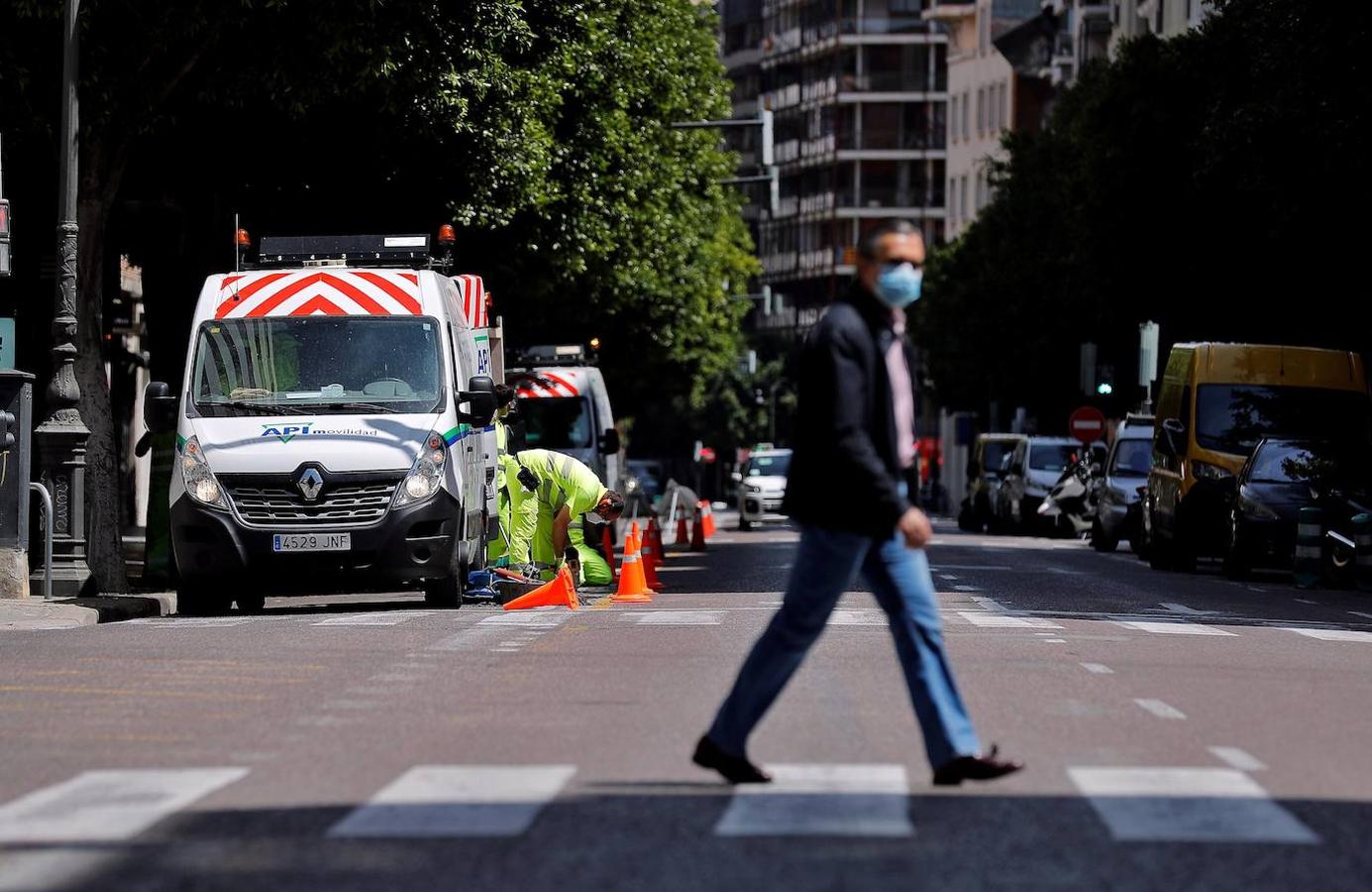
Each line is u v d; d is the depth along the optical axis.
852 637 36.44
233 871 16.14
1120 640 37.66
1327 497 63.78
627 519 125.56
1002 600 50.62
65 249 49.97
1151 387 102.69
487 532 53.31
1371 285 81.88
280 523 44.28
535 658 32.81
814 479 19.80
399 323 46.75
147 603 47.94
